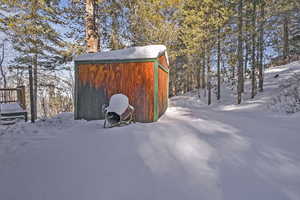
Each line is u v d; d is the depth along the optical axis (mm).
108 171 2205
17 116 6918
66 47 10680
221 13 11375
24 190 1865
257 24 10852
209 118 5699
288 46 17453
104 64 5816
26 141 3572
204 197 1678
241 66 10742
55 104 17188
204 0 11820
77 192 1797
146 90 5504
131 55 5641
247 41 11039
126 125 4629
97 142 3303
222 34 12055
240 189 1789
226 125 4516
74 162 2494
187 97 16688
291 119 5531
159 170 2193
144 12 11258
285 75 13516
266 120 5453
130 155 2652
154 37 12930
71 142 3385
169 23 14273
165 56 7473
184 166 2285
